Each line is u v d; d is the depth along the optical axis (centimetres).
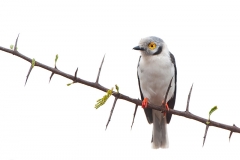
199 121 730
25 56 688
